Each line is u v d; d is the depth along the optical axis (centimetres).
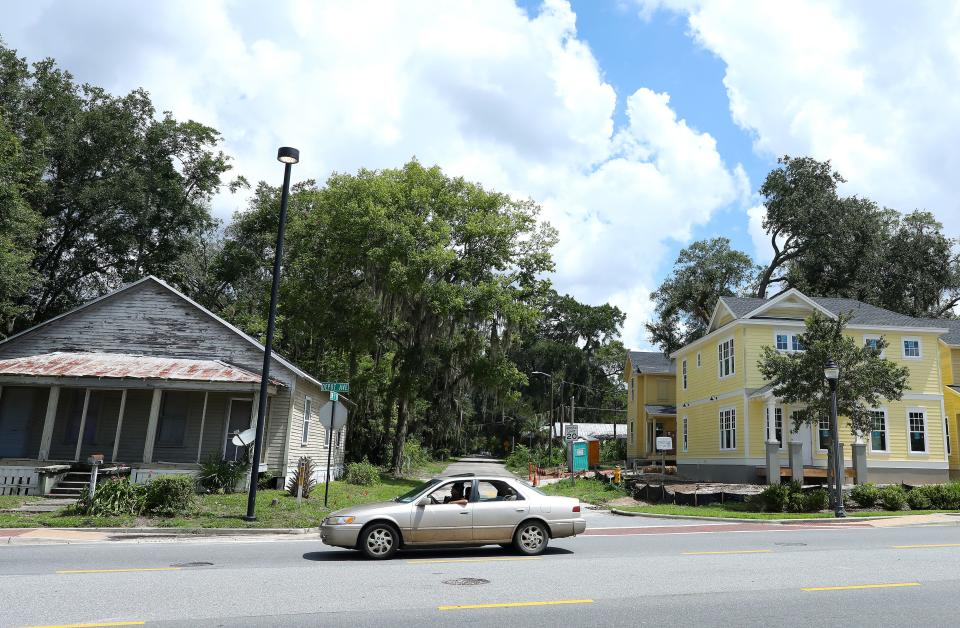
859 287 5397
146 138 4100
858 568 1052
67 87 3878
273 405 2366
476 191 3975
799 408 3011
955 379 3584
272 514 1702
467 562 1114
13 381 2152
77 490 2009
